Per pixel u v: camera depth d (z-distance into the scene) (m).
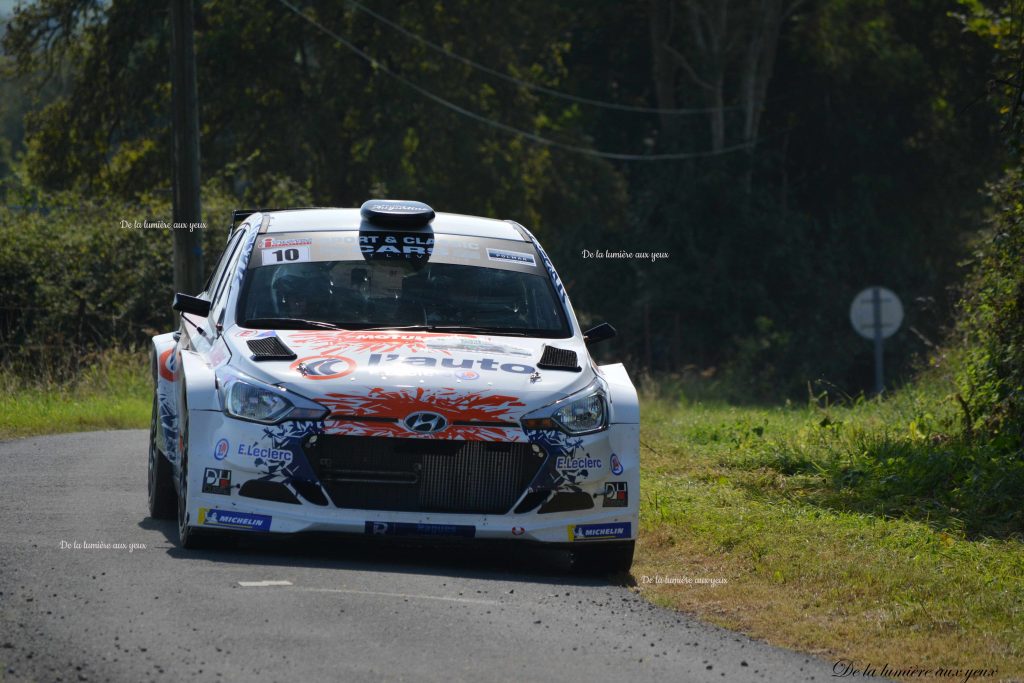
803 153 186.00
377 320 28.55
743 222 164.25
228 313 28.39
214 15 133.38
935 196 183.62
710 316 163.38
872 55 176.00
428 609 22.08
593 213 159.50
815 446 45.72
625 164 182.12
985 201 178.75
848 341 163.88
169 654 18.41
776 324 164.00
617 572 26.92
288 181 106.94
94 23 129.38
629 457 26.47
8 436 46.41
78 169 131.50
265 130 130.50
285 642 19.39
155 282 78.69
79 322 75.81
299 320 28.23
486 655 19.77
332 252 30.17
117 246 79.06
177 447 28.34
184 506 25.70
